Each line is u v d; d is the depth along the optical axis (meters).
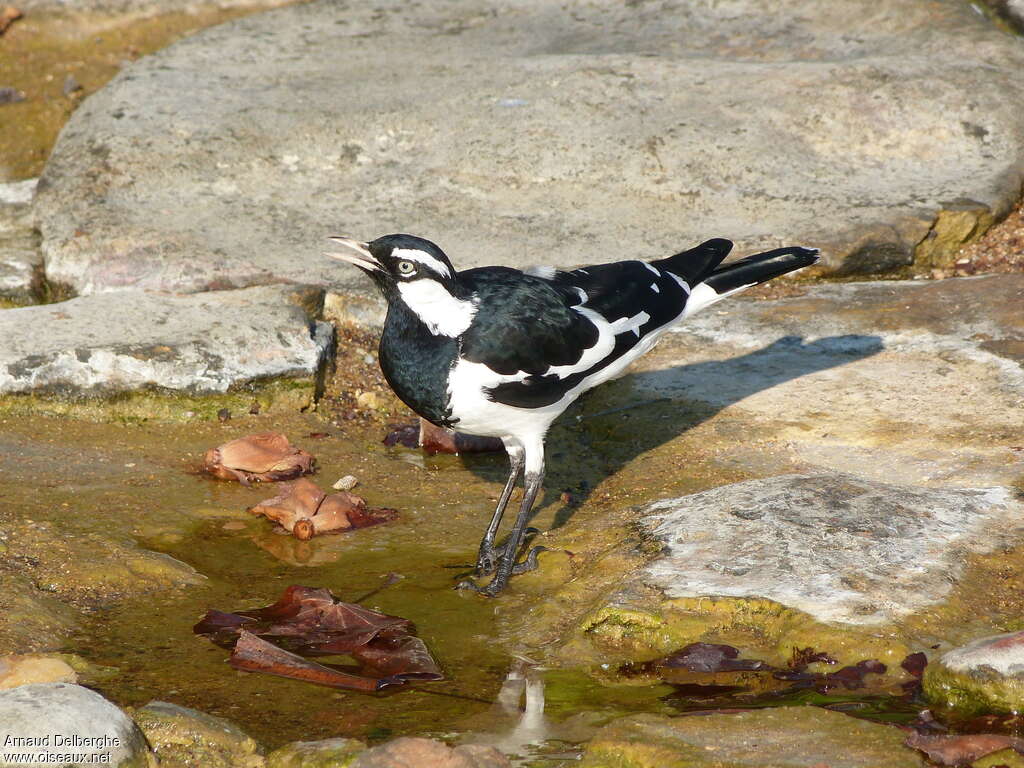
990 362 11.44
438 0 20.48
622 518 9.23
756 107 15.96
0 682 7.07
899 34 18.16
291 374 11.73
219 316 12.34
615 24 19.31
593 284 9.49
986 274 13.85
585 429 11.21
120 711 6.55
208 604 8.25
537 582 8.67
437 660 7.61
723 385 11.61
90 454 10.62
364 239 14.34
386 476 10.52
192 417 11.48
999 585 7.87
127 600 8.23
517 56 18.12
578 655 7.58
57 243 14.17
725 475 9.95
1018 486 9.14
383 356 8.85
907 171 15.38
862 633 7.29
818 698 6.98
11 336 11.80
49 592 8.23
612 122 15.86
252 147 15.84
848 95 16.00
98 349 11.49
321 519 9.45
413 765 6.20
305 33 19.31
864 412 10.80
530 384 8.72
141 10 21.95
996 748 6.25
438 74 17.34
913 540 8.27
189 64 18.14
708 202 14.86
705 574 8.01
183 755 6.50
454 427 9.07
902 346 12.00
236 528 9.45
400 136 16.06
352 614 8.03
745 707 6.91
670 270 10.05
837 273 13.95
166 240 14.09
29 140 18.66
